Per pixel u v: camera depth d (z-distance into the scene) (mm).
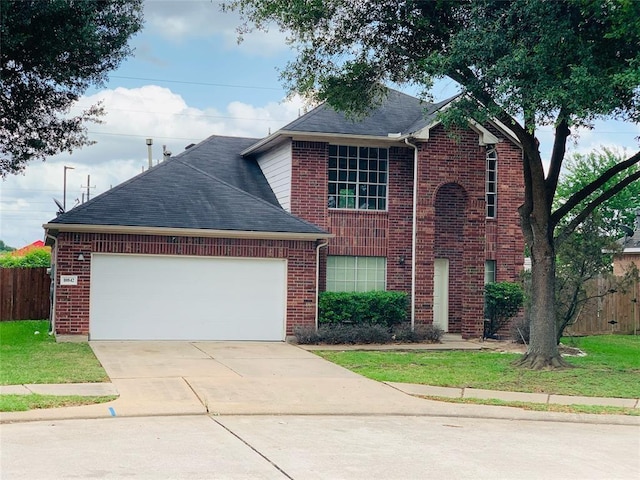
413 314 22531
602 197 17141
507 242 24203
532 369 16531
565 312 20500
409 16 16031
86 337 19422
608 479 8133
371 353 19016
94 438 9289
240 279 20766
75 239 19406
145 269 20016
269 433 9992
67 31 15875
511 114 14828
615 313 25844
